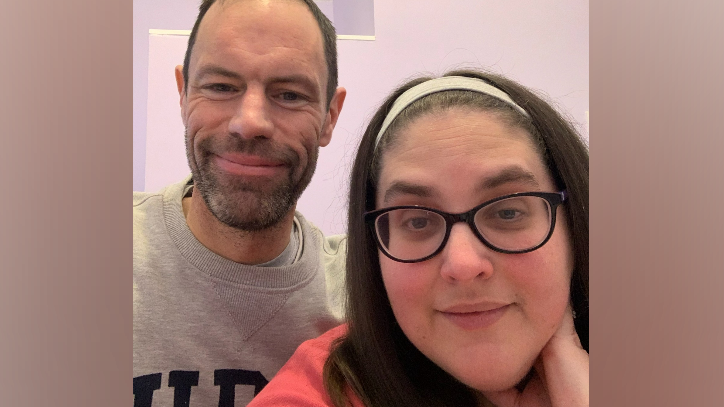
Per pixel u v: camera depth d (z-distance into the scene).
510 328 0.63
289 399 0.62
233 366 0.82
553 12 0.90
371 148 0.73
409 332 0.66
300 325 0.86
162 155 0.88
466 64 0.89
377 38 0.89
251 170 0.82
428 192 0.63
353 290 0.74
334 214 0.92
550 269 0.63
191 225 0.88
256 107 0.78
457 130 0.63
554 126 0.71
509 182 0.63
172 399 0.79
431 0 0.89
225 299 0.83
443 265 0.62
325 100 0.86
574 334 0.70
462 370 0.63
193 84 0.82
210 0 0.81
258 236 0.85
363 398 0.69
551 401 0.68
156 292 0.82
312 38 0.82
